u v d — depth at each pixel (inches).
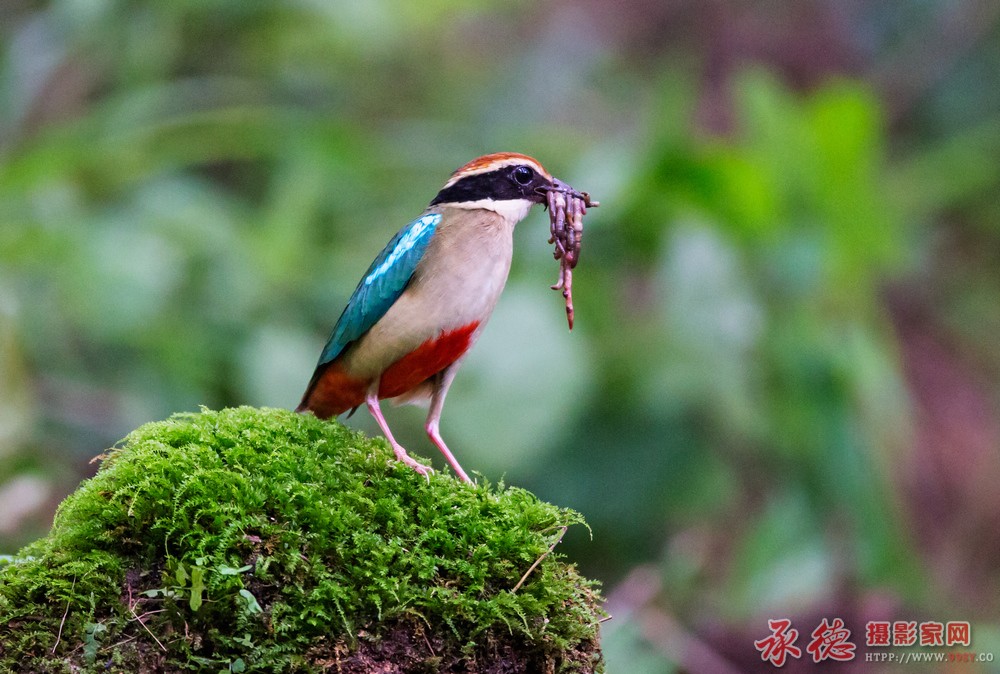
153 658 207.8
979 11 741.3
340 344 292.0
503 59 717.3
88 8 491.2
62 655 207.8
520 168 302.7
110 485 221.6
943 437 631.2
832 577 467.5
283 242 453.7
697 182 433.1
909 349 672.4
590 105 712.4
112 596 211.2
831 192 440.5
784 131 440.5
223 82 538.0
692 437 454.0
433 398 300.7
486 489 246.1
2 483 397.7
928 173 581.9
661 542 470.3
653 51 747.4
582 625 227.5
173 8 506.0
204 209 462.3
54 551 216.7
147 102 468.1
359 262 479.5
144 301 426.9
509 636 222.8
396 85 639.1
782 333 438.3
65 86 542.3
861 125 435.8
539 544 230.8
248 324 446.0
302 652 211.2
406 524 230.5
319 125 475.5
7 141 510.9
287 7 531.2
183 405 433.7
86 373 450.3
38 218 437.7
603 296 449.1
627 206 440.1
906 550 458.0
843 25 751.1
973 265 700.0
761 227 438.3
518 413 403.5
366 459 245.0
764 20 748.0
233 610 209.5
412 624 217.9
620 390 446.3
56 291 440.8
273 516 219.8
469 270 287.1
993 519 596.1
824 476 441.4
